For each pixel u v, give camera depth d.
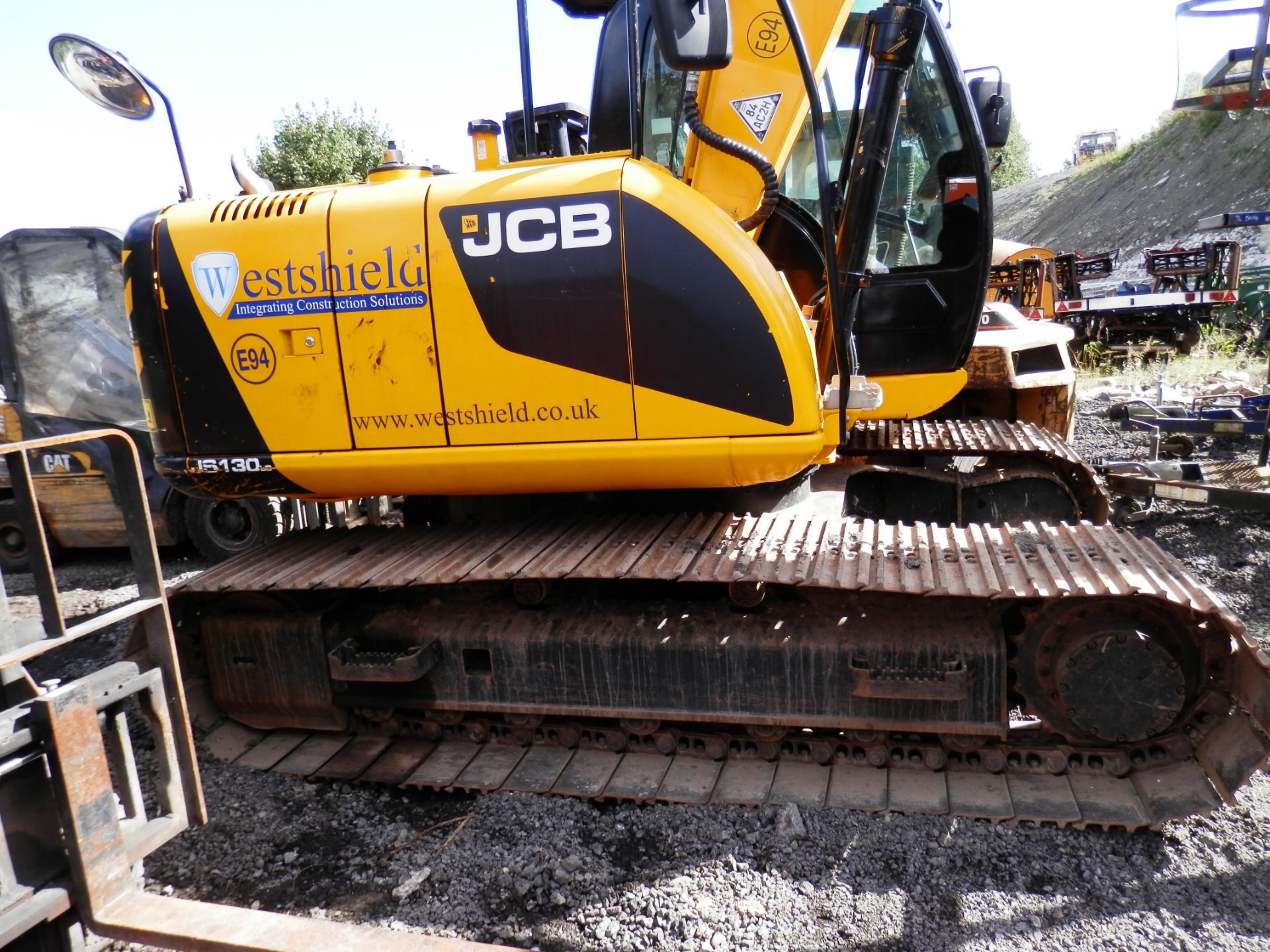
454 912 2.72
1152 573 2.81
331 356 3.23
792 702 3.20
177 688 2.50
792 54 3.18
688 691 3.29
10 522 7.09
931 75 3.62
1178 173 26.38
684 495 3.71
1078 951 2.40
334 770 3.53
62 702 2.13
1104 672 2.91
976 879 2.71
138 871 2.66
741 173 3.24
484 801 3.29
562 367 3.05
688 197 2.96
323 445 3.31
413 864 2.97
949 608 3.12
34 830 2.18
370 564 3.46
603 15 4.06
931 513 4.98
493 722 3.65
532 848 2.99
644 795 3.19
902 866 2.78
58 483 6.91
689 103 3.03
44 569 2.21
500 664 3.46
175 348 3.37
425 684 3.57
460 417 3.17
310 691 3.66
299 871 2.97
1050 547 3.14
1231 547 5.60
